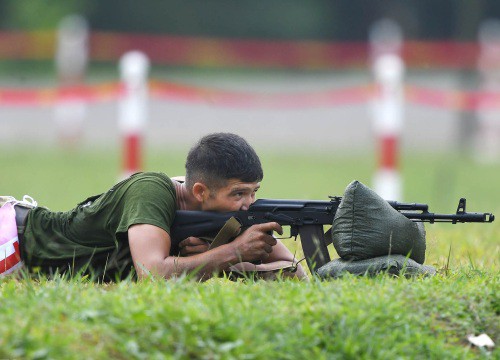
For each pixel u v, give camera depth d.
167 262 14.58
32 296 12.73
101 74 81.94
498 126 59.22
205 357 11.50
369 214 14.80
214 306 12.30
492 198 37.69
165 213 14.99
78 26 62.19
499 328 13.21
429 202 35.69
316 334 12.12
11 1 97.06
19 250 15.76
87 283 14.67
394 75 31.22
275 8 102.38
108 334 11.56
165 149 55.47
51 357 11.01
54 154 53.56
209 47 78.44
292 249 18.77
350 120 71.94
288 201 15.07
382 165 31.19
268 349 11.64
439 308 13.27
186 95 34.56
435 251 18.53
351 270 14.70
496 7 92.88
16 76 79.94
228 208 15.05
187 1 101.56
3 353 10.98
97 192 37.41
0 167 46.75
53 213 15.96
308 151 57.12
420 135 66.19
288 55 77.12
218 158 14.90
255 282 14.36
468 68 65.06
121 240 15.15
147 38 79.94
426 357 12.41
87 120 69.06
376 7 102.31
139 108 31.09
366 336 12.27
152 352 11.47
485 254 19.02
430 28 101.00
